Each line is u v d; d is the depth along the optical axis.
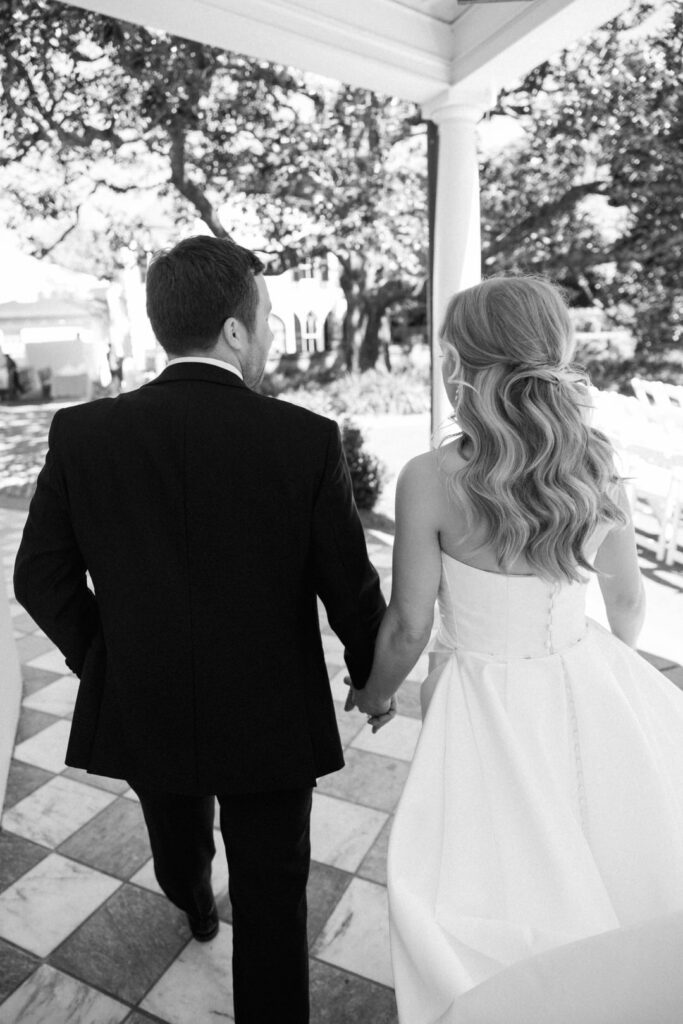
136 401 1.18
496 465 1.10
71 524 1.22
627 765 1.16
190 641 1.17
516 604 1.21
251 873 1.31
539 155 9.31
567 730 1.19
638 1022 0.75
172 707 1.20
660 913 1.07
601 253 10.16
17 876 2.16
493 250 10.31
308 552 1.20
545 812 1.10
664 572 4.72
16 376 16.22
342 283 13.41
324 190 8.23
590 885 1.06
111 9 2.56
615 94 7.71
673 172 8.36
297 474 1.15
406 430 10.47
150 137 7.29
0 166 7.19
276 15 2.71
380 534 6.02
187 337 1.19
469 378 1.16
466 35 3.18
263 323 1.27
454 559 1.23
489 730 1.18
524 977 0.81
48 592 1.26
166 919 1.97
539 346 1.12
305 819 1.33
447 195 3.62
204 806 1.65
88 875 2.16
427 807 1.16
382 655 1.30
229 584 1.16
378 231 8.90
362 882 2.09
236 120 7.34
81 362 16.95
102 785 2.64
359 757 2.76
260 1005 1.36
